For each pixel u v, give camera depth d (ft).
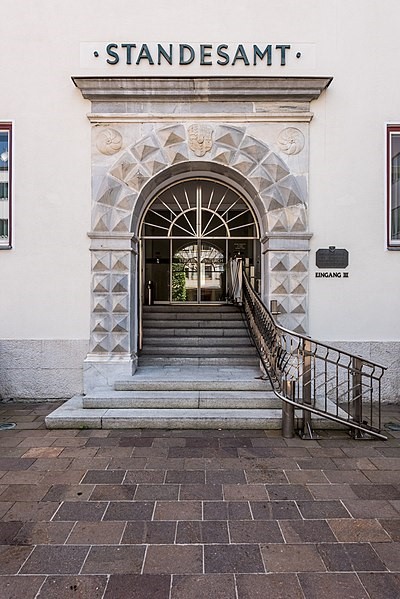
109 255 23.13
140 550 10.28
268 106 23.25
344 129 23.47
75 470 14.70
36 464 15.17
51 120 23.36
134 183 23.20
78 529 11.16
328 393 23.40
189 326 29.50
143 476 14.24
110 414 19.16
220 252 35.94
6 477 14.16
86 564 9.78
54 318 23.36
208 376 22.39
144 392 21.08
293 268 23.20
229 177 24.86
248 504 12.46
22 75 23.39
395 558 10.03
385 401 23.39
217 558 10.00
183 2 23.53
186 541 10.64
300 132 23.34
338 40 23.56
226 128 23.24
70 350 23.34
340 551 10.28
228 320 29.86
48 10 23.48
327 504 12.47
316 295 23.39
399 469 14.88
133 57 23.57
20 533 10.97
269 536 10.86
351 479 14.10
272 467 14.97
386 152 23.50
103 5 23.53
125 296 23.03
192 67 23.54
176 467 14.93
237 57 23.44
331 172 23.40
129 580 9.27
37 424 19.58
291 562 9.87
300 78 22.56
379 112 23.52
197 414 19.07
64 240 23.34
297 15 23.54
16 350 23.40
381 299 23.44
